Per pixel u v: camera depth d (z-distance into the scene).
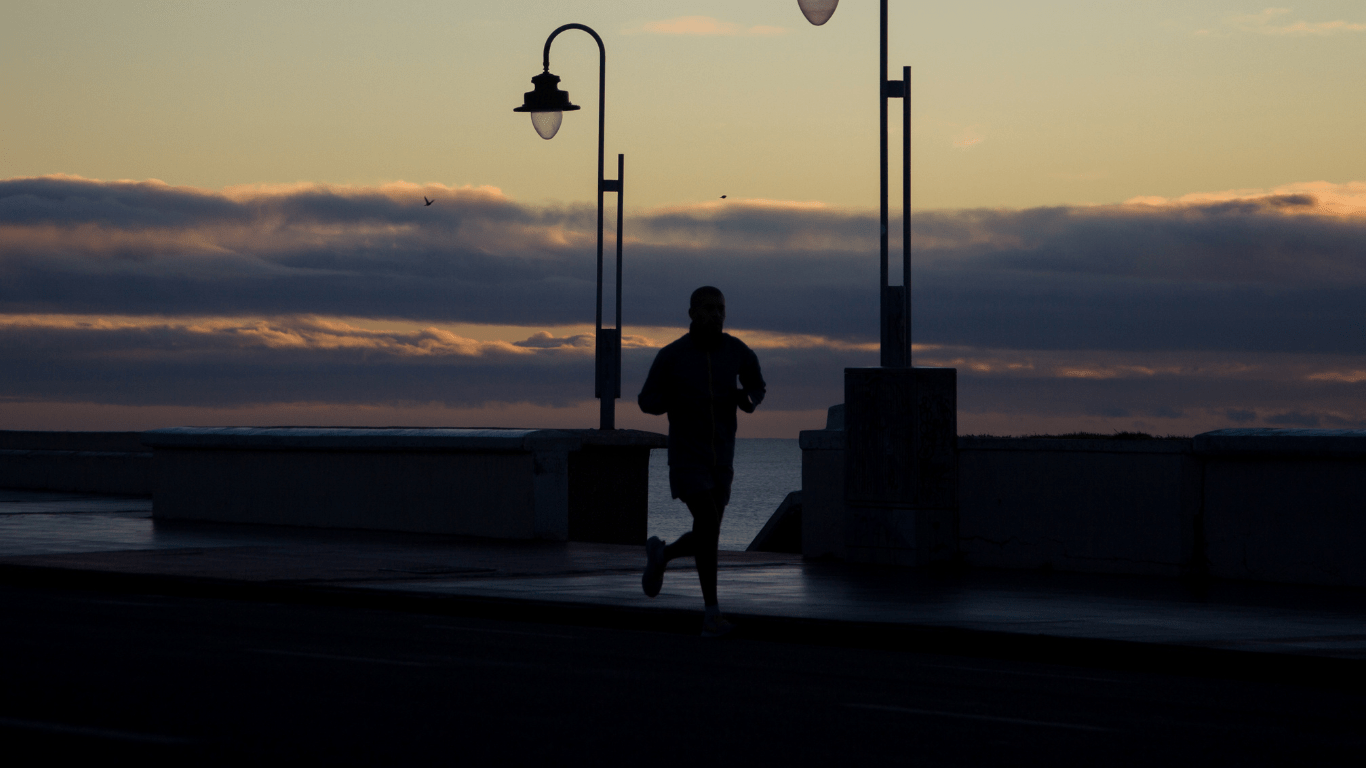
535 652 11.05
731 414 12.34
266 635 11.75
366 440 22.53
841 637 12.10
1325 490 15.36
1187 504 16.16
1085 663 11.11
